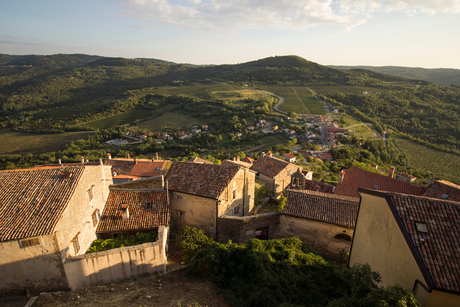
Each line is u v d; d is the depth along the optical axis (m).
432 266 10.71
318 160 80.44
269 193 34.50
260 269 15.96
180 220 26.28
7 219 14.42
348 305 11.10
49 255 14.36
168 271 18.33
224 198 24.30
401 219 12.50
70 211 15.86
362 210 16.89
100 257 15.46
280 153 98.50
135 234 20.16
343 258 21.52
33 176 17.48
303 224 23.12
